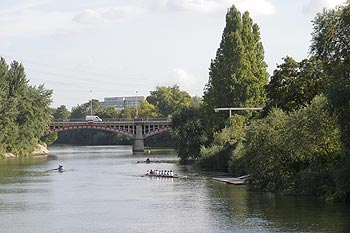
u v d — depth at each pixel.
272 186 86.56
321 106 76.25
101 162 168.88
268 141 84.94
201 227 59.72
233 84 145.75
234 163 114.50
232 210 69.44
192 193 87.75
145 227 60.59
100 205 77.00
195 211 69.88
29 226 62.31
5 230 60.34
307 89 101.69
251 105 144.75
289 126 80.56
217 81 150.62
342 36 73.31
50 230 60.06
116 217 67.06
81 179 115.50
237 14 152.25
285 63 109.69
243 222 61.47
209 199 79.94
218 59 156.12
